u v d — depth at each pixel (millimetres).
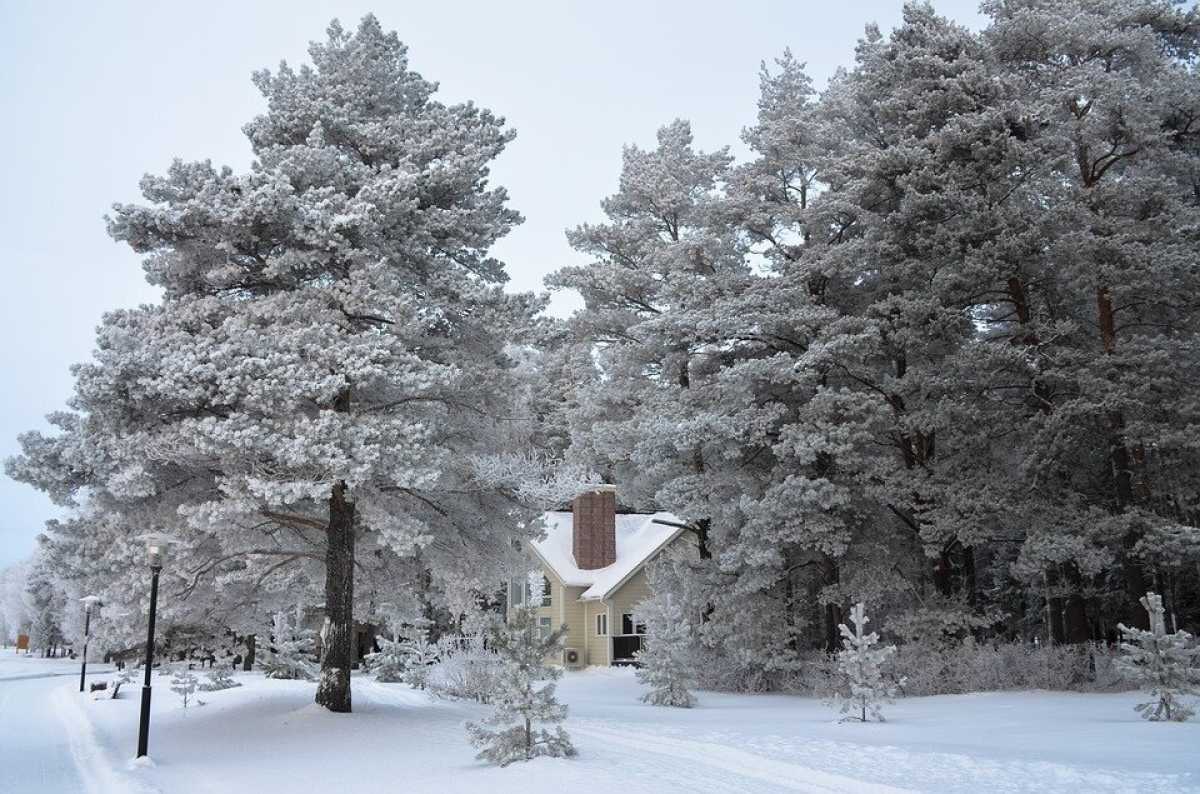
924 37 29859
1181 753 11930
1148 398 24125
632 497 36312
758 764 11805
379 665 31906
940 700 22219
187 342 16734
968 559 31438
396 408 18531
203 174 17594
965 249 26938
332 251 17938
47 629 93188
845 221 30672
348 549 18859
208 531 17266
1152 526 23344
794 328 29188
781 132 31297
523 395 22438
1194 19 28531
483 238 19922
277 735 16641
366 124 20016
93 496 17547
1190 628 31234
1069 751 12500
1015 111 26578
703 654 30078
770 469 31438
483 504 20625
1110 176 28625
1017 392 28203
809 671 27766
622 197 36156
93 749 17062
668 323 30797
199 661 48031
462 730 16453
